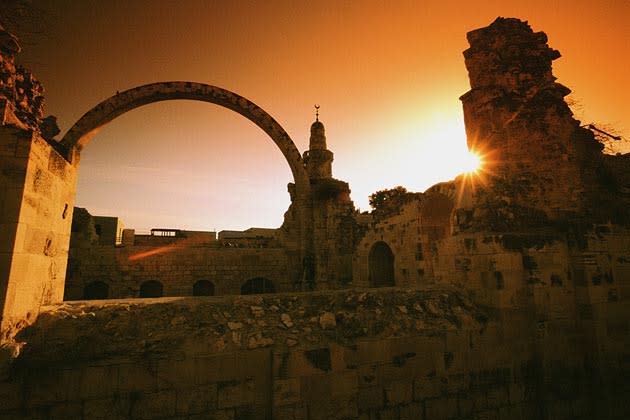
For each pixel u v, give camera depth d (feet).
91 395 13.25
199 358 14.79
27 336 13.96
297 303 19.21
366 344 17.15
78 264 56.03
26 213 13.74
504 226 22.36
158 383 14.10
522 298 20.21
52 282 17.40
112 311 16.29
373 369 16.93
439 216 44.80
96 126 36.63
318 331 17.39
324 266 50.49
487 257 20.75
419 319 19.38
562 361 19.90
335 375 16.06
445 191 38.83
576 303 21.25
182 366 14.53
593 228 22.27
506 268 20.25
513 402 18.85
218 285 63.41
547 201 23.79
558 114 25.43
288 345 16.08
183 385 14.35
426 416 17.29
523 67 25.62
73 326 15.03
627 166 27.63
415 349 17.93
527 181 23.73
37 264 15.16
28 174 13.74
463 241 22.91
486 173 24.18
